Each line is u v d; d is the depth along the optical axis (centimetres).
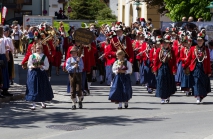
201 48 2114
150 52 2345
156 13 5409
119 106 1948
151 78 2398
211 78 3139
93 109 1944
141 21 3650
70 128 1582
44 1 6794
